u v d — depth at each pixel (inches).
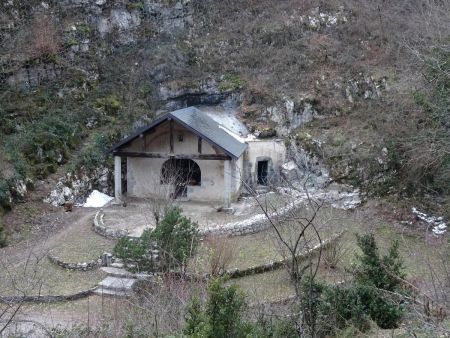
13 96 893.8
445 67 725.3
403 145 852.0
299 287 369.4
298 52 1096.8
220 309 246.5
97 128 956.0
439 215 788.6
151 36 1101.1
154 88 1046.4
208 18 1165.1
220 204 846.5
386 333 349.7
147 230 578.9
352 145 924.0
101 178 905.5
